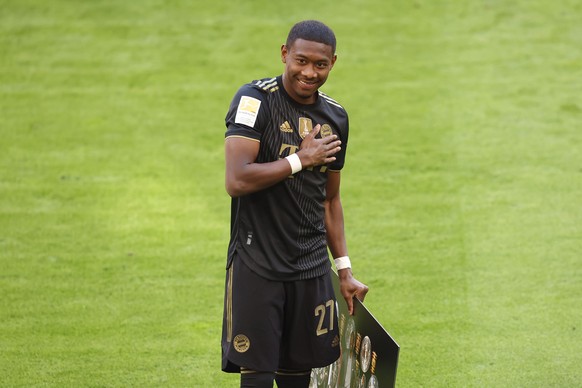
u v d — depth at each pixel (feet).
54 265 68.49
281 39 120.16
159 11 128.36
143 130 97.35
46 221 77.05
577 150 91.15
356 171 86.99
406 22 125.59
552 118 99.19
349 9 129.29
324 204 42.75
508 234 73.20
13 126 97.76
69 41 119.75
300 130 39.83
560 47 118.52
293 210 39.93
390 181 84.79
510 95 105.19
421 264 67.87
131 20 125.59
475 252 69.87
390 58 115.55
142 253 70.95
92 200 81.46
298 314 40.93
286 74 39.58
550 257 68.69
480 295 62.49
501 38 121.19
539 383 50.06
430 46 118.73
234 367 41.96
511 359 53.11
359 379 41.45
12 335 56.80
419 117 99.76
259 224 40.11
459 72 111.65
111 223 76.79
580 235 72.69
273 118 39.52
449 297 62.18
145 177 86.53
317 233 41.01
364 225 75.41
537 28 124.26
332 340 42.06
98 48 118.01
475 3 131.75
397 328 57.47
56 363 52.95
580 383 50.03
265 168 38.32
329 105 41.04
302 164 38.60
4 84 108.47
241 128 38.91
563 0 132.26
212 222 77.25
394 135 95.35
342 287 43.29
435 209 78.54
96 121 99.40
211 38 120.78
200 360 53.57
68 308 61.11
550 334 56.39
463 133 95.66
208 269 68.08
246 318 40.16
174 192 83.41
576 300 61.31
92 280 65.87
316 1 131.64
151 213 78.89
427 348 54.65
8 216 77.87
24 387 49.78
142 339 56.44
